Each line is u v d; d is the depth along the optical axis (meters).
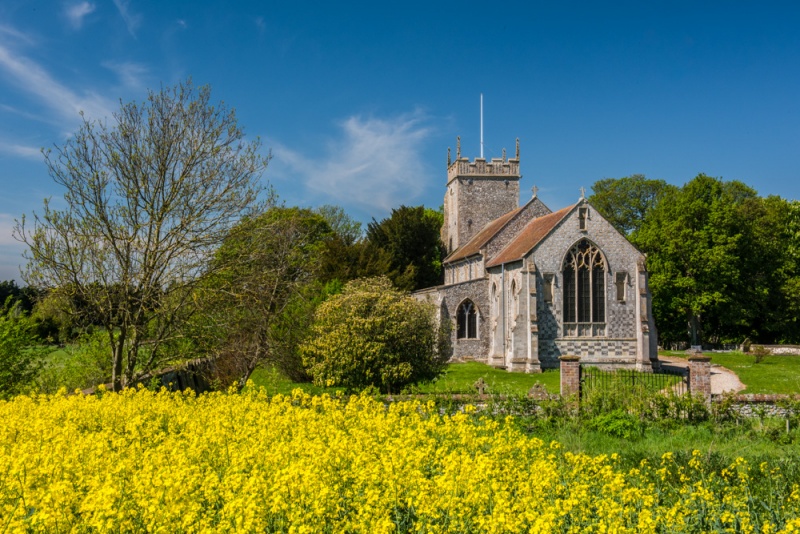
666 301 51.97
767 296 51.22
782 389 28.50
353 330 23.84
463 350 45.41
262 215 22.31
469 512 8.09
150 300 20.41
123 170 20.22
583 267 39.28
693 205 50.34
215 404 14.55
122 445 10.61
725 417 19.08
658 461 13.48
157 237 20.56
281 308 25.19
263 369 30.59
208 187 21.19
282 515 8.07
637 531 8.26
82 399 14.45
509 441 11.77
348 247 55.47
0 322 20.77
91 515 7.67
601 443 16.48
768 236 54.00
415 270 60.12
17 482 8.23
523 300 38.47
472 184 57.03
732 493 10.35
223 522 7.30
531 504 8.35
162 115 20.86
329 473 9.09
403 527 8.43
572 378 20.33
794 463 13.25
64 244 19.06
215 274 21.48
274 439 11.02
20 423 11.81
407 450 9.84
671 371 36.88
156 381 19.73
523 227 47.66
